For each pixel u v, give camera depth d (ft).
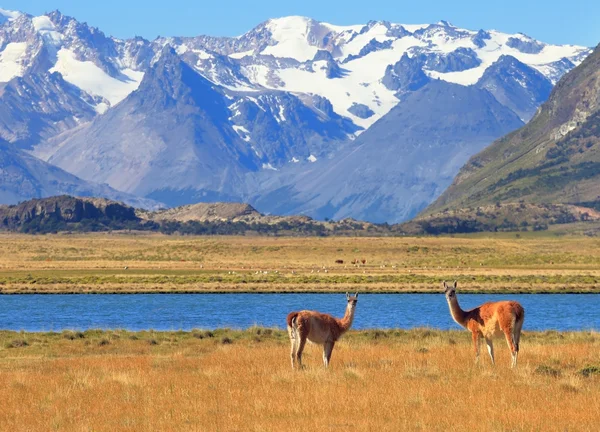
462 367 238.48
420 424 168.86
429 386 208.33
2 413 186.39
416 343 317.01
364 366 246.88
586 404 186.09
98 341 352.90
